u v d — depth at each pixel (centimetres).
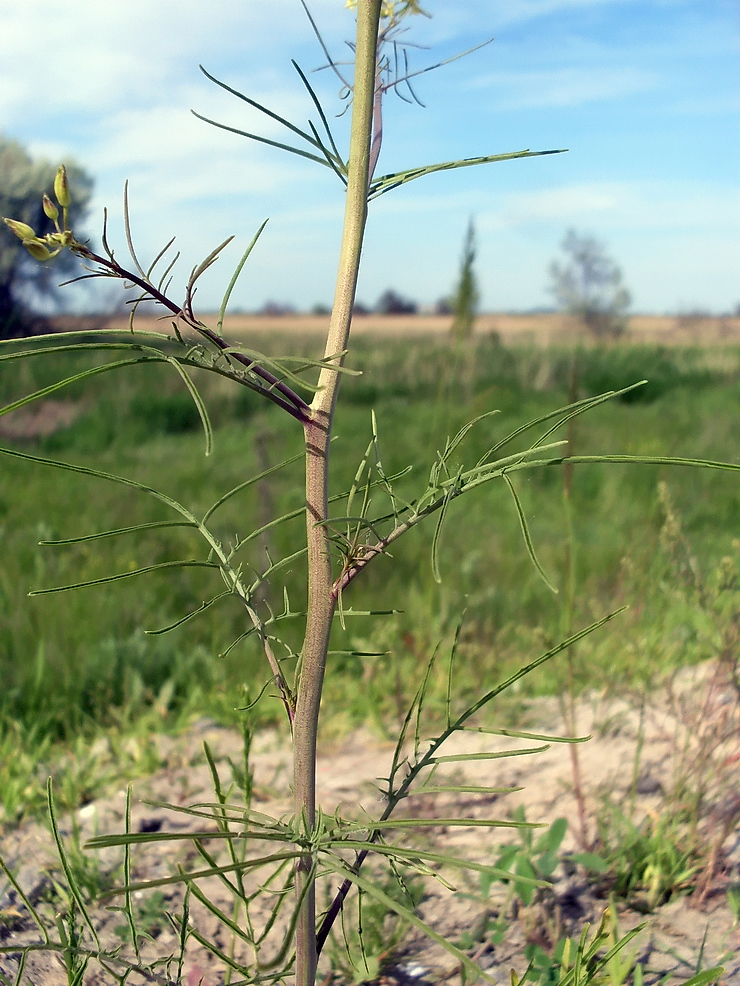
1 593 84
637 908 40
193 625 83
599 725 59
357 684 71
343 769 58
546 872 40
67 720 63
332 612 26
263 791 54
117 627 81
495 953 38
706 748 45
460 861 21
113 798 53
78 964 33
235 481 151
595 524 116
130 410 221
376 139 26
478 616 79
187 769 58
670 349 433
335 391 25
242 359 24
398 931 38
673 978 36
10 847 47
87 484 146
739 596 51
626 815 46
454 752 59
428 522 110
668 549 50
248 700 30
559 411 24
